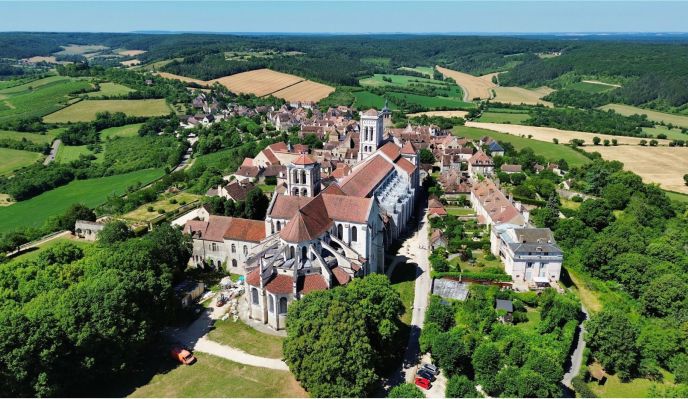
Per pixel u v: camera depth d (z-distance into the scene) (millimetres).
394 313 106188
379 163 186000
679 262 145750
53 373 88812
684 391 91938
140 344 101812
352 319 93875
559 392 93938
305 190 151750
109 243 139875
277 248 125938
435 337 103938
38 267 124938
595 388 102625
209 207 175375
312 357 90125
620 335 105688
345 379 90062
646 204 197375
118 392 96438
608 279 147625
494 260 154875
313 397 90250
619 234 161875
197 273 149250
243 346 110812
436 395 96812
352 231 135500
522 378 93188
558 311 117312
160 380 99938
